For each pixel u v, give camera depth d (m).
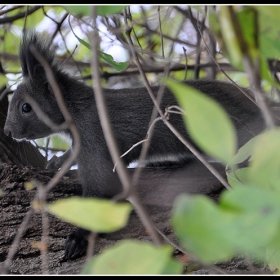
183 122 9.12
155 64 9.81
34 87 9.15
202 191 8.13
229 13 4.01
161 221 7.63
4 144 9.78
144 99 9.21
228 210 3.16
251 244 2.96
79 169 8.71
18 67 12.50
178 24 12.13
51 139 11.78
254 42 4.50
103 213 3.16
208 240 3.10
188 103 3.34
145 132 9.08
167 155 9.29
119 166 3.79
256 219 3.02
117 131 9.00
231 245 3.05
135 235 7.46
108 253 3.39
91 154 8.73
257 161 4.03
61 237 7.53
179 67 11.24
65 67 9.49
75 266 7.26
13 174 8.12
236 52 4.02
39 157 10.45
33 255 7.34
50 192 8.14
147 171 8.72
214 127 3.36
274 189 3.94
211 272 6.51
